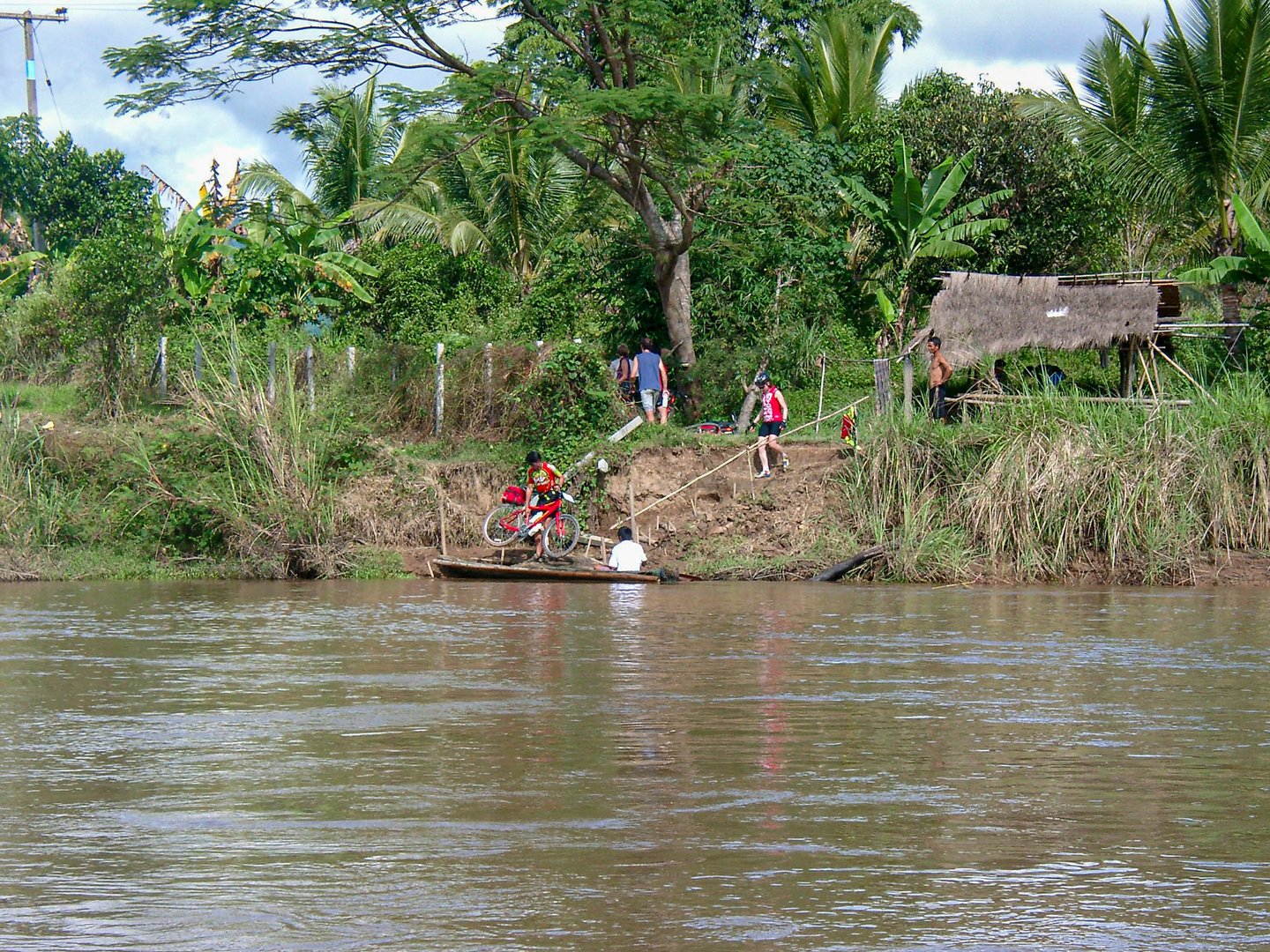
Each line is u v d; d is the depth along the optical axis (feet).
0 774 36.94
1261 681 52.03
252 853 29.68
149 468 102.78
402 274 154.40
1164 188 132.98
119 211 213.66
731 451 106.22
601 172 120.78
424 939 24.63
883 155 144.36
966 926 25.31
